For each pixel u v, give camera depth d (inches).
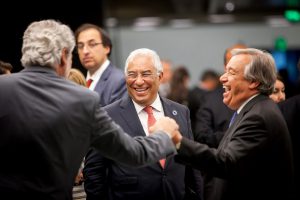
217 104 142.4
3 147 74.0
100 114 79.7
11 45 201.3
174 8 380.5
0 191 73.4
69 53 82.0
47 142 74.6
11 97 75.5
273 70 95.5
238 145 88.5
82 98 78.1
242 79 94.9
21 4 202.2
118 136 80.5
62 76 82.1
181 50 430.9
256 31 427.5
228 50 141.7
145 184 98.6
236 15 417.7
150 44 430.6
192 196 107.0
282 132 90.0
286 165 89.9
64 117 75.8
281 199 89.4
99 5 212.5
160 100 107.3
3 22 200.5
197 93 221.3
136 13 398.0
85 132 77.9
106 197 101.0
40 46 78.2
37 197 73.7
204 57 430.9
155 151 83.1
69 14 209.6
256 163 88.4
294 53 426.3
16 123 74.3
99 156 100.3
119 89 128.6
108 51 137.0
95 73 135.0
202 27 429.4
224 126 139.4
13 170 74.4
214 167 87.4
